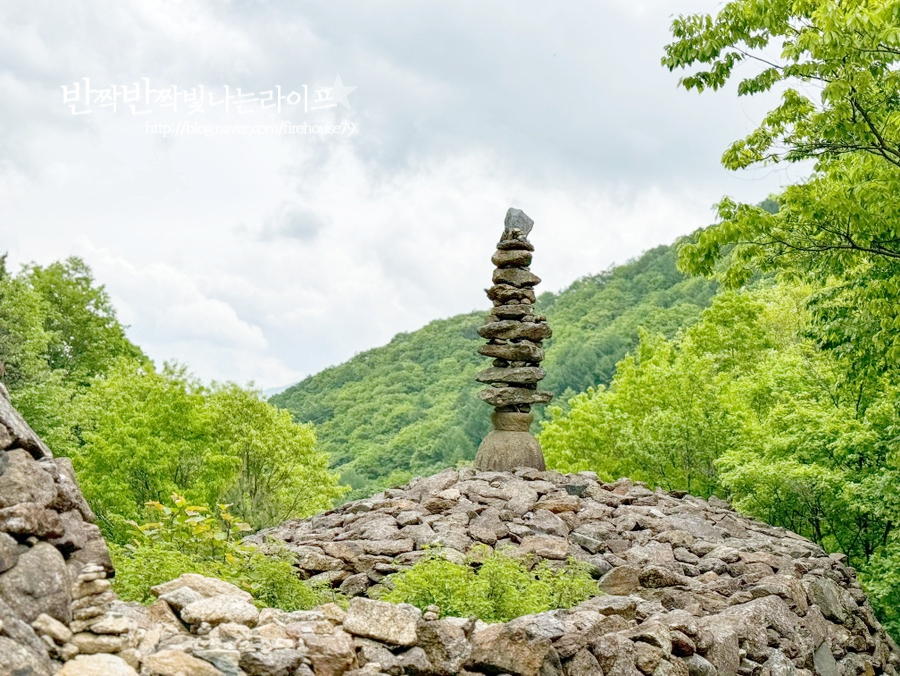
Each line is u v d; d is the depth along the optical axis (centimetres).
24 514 465
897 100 1171
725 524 1195
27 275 3788
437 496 1125
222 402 2394
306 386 8881
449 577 762
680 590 910
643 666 677
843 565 1193
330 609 607
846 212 1097
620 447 2314
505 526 1051
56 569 468
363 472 6300
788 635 873
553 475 1259
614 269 9438
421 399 7612
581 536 1036
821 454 1689
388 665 573
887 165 1198
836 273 1312
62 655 439
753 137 1205
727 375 2364
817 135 1180
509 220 1346
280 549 912
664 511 1193
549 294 10288
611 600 773
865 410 1656
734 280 1252
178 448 2108
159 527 777
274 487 2453
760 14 1111
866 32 974
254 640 531
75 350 3812
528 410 1326
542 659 624
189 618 536
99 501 1928
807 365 2016
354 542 987
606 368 6462
